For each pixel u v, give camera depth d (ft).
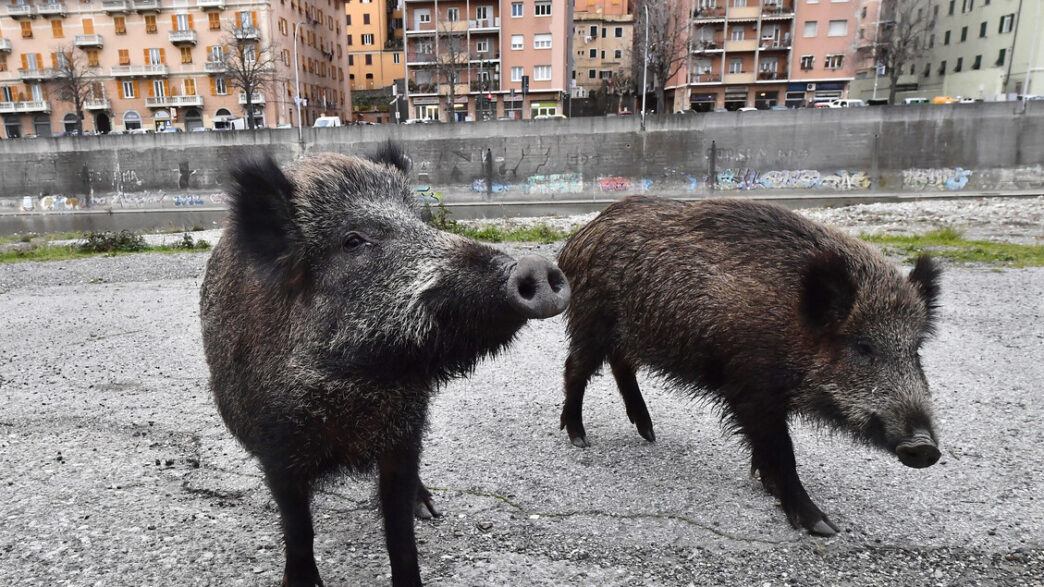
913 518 12.10
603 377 20.89
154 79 195.52
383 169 8.97
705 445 15.60
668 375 13.57
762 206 12.86
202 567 10.71
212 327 10.25
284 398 8.19
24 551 11.12
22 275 45.19
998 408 17.29
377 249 7.98
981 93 184.14
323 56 239.50
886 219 69.10
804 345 11.20
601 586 10.17
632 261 13.60
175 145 135.85
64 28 194.18
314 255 8.15
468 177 134.10
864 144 122.52
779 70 191.31
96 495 13.10
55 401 18.78
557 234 56.95
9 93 199.52
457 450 15.24
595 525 11.94
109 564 10.77
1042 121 115.65
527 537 11.54
